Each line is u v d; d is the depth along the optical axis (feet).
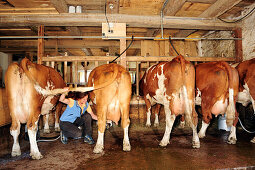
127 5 13.89
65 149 9.24
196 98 10.91
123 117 8.73
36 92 8.34
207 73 10.14
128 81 8.79
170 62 9.87
